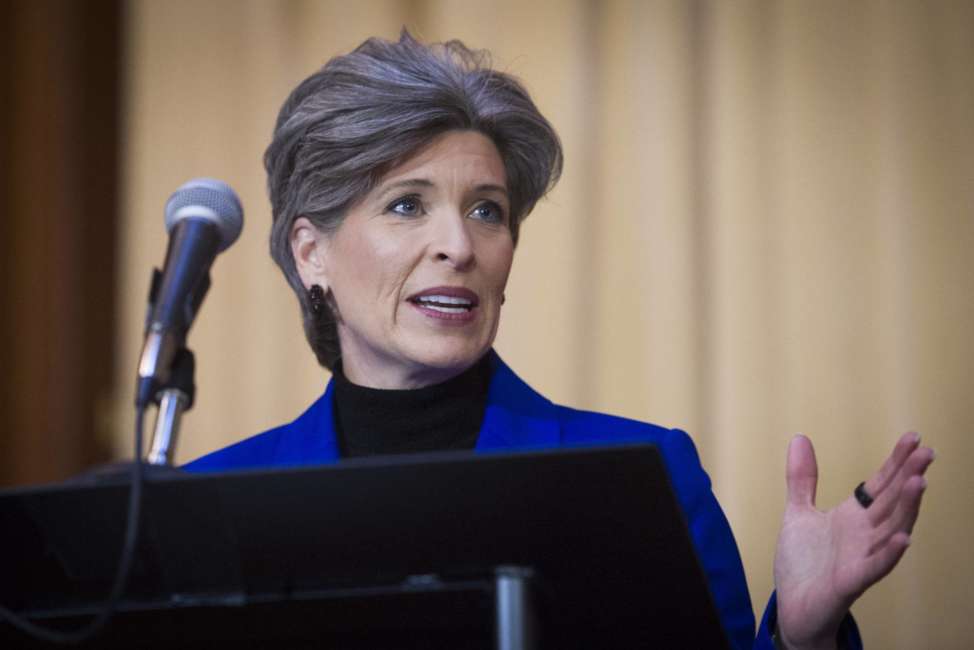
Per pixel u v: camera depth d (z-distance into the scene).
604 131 13.11
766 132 13.24
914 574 12.81
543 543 4.41
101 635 4.75
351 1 13.09
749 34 13.33
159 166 13.02
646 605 4.54
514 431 6.68
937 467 12.90
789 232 13.16
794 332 13.05
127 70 13.49
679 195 13.08
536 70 13.10
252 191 12.94
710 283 13.05
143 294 12.91
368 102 6.56
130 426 12.84
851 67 13.33
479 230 6.68
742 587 6.18
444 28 13.05
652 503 4.28
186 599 4.59
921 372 12.99
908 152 13.23
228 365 12.68
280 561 4.51
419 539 4.43
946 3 13.34
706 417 12.92
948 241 13.13
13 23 13.69
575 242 13.01
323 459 6.74
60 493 4.46
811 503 5.41
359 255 6.64
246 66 13.09
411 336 6.53
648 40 13.19
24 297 13.39
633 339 12.93
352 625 4.61
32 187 13.52
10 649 4.82
